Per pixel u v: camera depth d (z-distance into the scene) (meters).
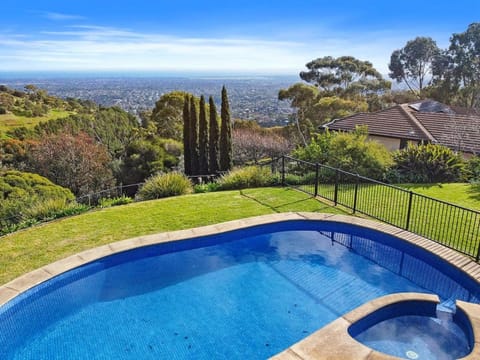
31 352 4.63
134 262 6.91
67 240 7.16
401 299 5.07
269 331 5.03
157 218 8.39
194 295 5.94
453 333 4.70
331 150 12.60
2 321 5.00
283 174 11.28
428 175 12.16
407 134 16.92
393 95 37.16
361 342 4.53
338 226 8.04
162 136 29.61
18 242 7.06
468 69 35.28
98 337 4.92
